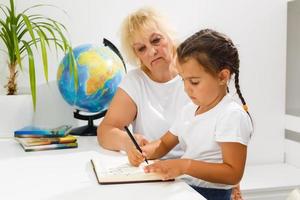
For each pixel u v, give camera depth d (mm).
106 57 1416
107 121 1283
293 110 1979
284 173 1822
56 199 732
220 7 1823
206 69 939
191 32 1790
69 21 1641
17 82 1585
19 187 806
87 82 1375
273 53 1932
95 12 1666
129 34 1307
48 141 1182
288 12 1929
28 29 1270
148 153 1089
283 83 1962
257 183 1667
